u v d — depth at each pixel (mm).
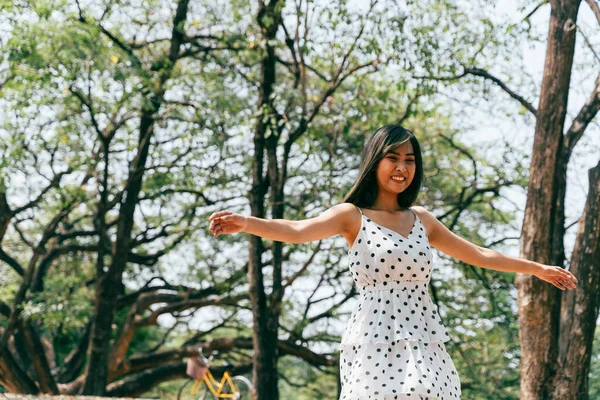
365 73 16656
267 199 19328
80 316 18875
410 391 3406
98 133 17188
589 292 12453
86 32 16203
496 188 19141
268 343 16969
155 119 17375
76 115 17062
